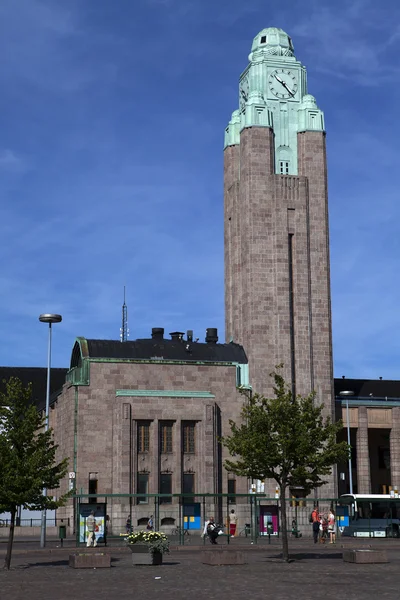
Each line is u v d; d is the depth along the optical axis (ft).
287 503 277.64
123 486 255.29
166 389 273.33
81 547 193.77
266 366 295.28
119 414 261.85
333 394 304.50
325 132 325.42
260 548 195.62
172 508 256.32
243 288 307.99
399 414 319.27
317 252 312.91
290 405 159.12
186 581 109.40
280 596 90.63
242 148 319.06
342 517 250.57
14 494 129.90
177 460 263.70
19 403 139.85
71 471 259.19
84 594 94.43
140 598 89.66
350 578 112.68
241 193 317.01
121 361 270.26
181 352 286.25
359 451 313.73
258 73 329.52
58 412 284.82
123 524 250.37
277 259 305.32
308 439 156.15
